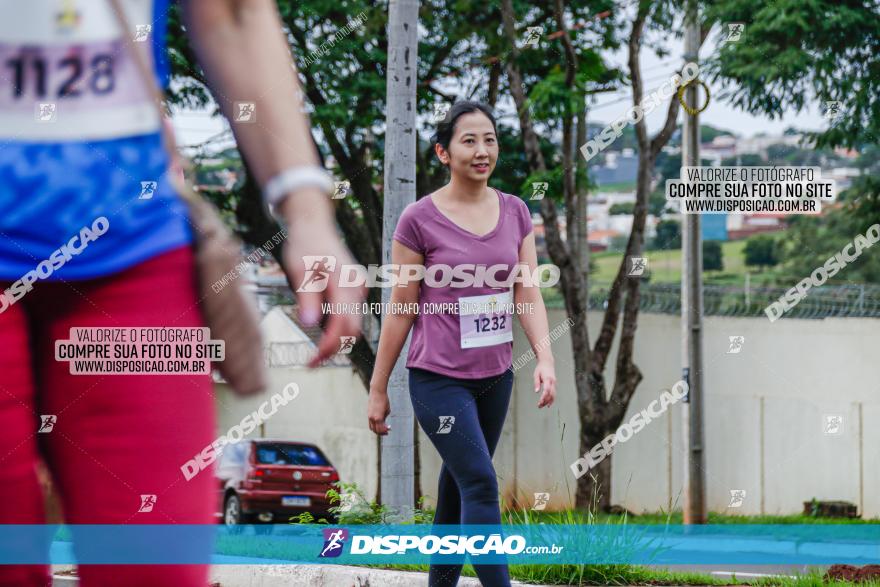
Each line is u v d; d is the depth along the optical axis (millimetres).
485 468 3830
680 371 18516
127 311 1312
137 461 1283
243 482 14523
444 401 3930
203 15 1387
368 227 14789
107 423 1281
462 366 3975
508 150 16484
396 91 7781
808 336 17453
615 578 5496
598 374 17016
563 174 15867
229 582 6262
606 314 17203
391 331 4184
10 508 1258
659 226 18250
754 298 17812
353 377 17828
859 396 17016
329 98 14117
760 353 17750
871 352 16906
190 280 1364
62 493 1284
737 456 17797
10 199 1351
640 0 15766
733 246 17750
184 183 1437
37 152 1376
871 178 15844
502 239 4098
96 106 1418
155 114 1450
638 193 17172
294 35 14219
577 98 14984
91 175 1374
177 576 1304
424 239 4070
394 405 7441
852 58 14680
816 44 14586
